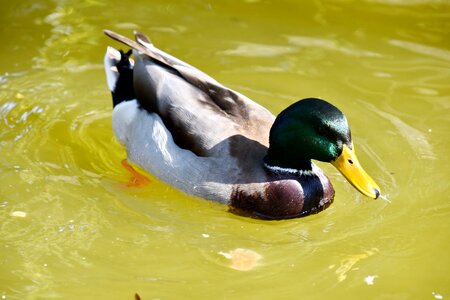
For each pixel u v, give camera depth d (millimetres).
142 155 11914
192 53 14898
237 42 15297
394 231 11094
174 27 15680
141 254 10492
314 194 11484
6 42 14930
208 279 10086
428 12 16547
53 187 11727
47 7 16047
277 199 11273
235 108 11727
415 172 12227
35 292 9656
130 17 15945
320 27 15867
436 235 10984
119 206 11469
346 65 14742
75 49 14891
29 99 13562
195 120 11375
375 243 10883
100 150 12656
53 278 9922
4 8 15898
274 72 14492
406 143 12828
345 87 14148
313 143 11031
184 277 10102
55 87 13922
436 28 15977
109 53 12938
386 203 11641
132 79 12633
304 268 10375
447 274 10258
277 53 15023
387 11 16500
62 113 13352
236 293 9836
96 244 10617
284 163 11414
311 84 14203
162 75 11828
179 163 11430
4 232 10711
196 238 10938
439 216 11344
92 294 9680
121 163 12398
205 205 11523
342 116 10977
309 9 16469
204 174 11258
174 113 11508
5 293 9602
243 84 14133
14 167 12055
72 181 11898
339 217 11508
